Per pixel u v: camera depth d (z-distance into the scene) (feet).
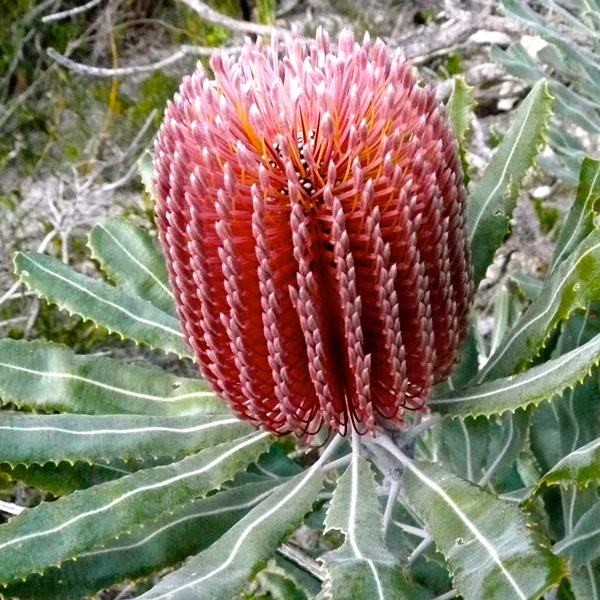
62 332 1.99
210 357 0.88
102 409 1.06
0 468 1.01
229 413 1.04
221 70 0.85
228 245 0.80
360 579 0.75
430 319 0.83
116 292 1.12
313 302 0.82
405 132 0.81
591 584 1.11
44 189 2.30
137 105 2.40
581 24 1.33
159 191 0.85
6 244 2.15
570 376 0.81
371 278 0.82
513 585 0.72
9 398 1.05
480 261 1.03
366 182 0.80
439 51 1.79
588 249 0.85
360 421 0.91
